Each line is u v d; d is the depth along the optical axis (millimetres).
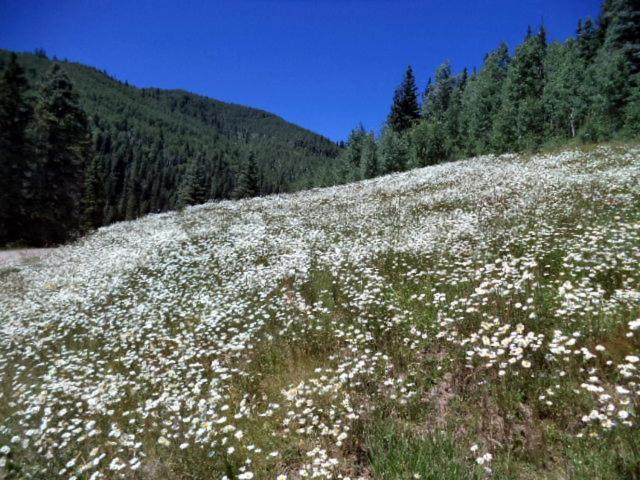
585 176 15102
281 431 4926
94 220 61469
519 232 9867
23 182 37969
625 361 4609
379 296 7871
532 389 4621
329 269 10094
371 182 30625
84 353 8078
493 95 54031
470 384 4965
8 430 5570
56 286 14469
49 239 39094
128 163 172250
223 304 9062
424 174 28219
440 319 6410
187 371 6664
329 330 7074
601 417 3750
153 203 141500
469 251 9141
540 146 33281
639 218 9281
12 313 12250
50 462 4832
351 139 71688
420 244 10391
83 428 5582
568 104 40875
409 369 5496
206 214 25156
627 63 34781
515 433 4160
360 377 5480
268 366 6391
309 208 21516
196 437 4680
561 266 7562
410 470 3850
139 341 8211
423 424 4562
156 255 14609
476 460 3836
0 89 37562
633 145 23203
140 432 5238
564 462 3723
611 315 5434
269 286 9562
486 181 19328
